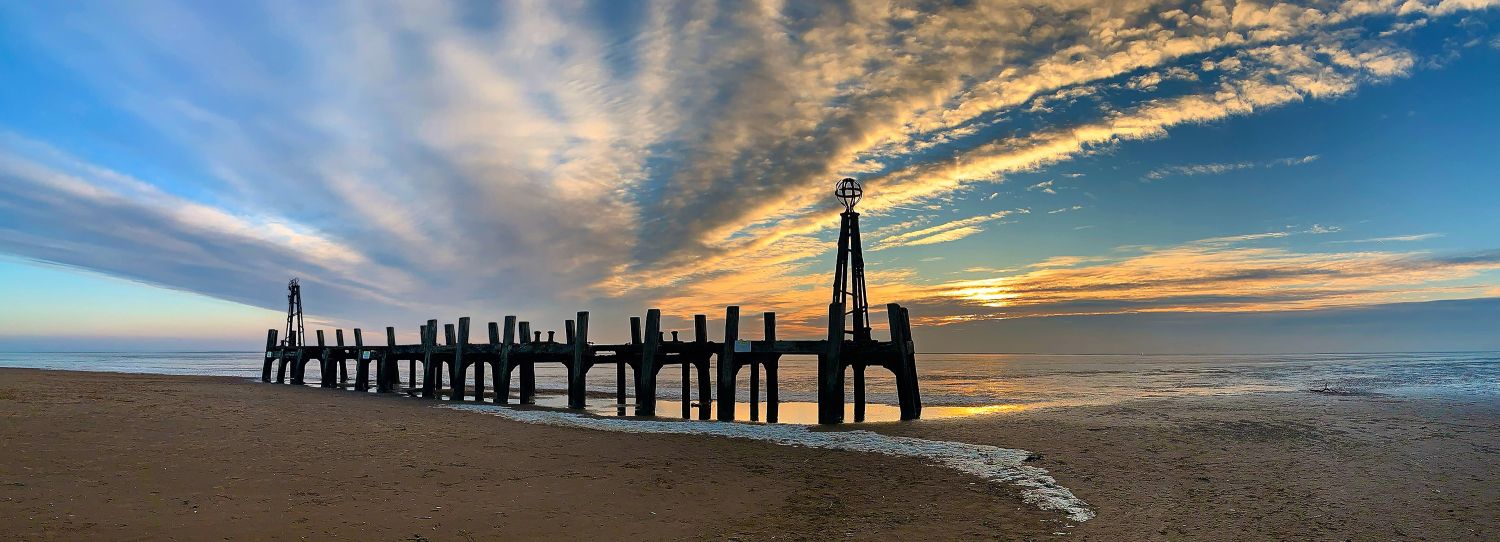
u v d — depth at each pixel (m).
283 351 38.97
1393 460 12.62
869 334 21.14
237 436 13.64
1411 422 17.47
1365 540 8.08
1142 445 14.38
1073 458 13.02
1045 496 10.09
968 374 55.06
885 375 49.34
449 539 7.72
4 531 7.10
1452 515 9.03
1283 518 8.95
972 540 8.09
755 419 22.33
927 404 26.64
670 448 14.03
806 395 32.84
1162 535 8.28
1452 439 14.90
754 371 23.34
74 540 6.99
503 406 24.81
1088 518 8.98
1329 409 20.61
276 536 7.51
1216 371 57.41
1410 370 50.31
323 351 36.50
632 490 10.30
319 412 18.95
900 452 13.70
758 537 8.16
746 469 12.03
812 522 8.80
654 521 8.72
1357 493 10.20
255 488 9.50
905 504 9.71
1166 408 21.25
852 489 10.59
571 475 11.20
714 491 10.39
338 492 9.52
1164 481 11.09
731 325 20.86
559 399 29.62
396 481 10.33
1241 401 23.67
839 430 17.30
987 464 12.44
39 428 13.14
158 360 107.88
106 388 24.27
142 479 9.66
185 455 11.45
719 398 20.66
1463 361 74.31
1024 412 20.75
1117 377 48.06
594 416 20.64
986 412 21.17
